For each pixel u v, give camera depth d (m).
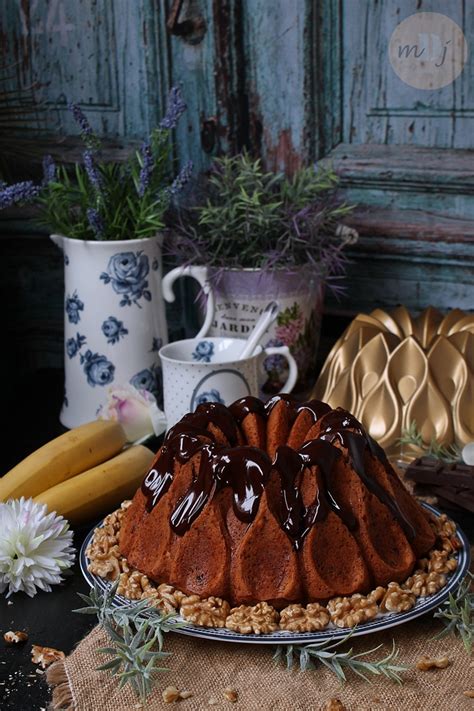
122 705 0.94
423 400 1.29
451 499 1.18
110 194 1.35
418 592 1.01
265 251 1.37
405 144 1.43
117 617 0.99
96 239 1.34
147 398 1.28
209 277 1.35
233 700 0.94
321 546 1.00
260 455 1.01
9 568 1.07
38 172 1.57
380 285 1.49
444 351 1.31
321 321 1.46
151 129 1.52
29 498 1.12
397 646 1.00
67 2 1.50
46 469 1.17
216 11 1.45
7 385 1.63
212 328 1.38
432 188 1.43
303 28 1.43
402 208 1.45
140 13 1.48
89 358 1.35
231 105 1.48
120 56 1.50
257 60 1.46
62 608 1.06
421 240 1.45
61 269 1.61
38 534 1.09
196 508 1.01
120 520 1.11
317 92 1.45
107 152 1.54
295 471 1.01
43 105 1.55
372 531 1.02
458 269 1.46
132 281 1.33
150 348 1.36
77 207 1.43
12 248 1.61
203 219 1.36
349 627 0.97
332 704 0.93
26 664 0.99
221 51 1.47
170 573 1.02
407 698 0.94
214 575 1.00
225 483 1.01
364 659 0.98
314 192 1.39
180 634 1.01
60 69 1.53
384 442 1.28
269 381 1.37
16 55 1.54
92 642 1.00
